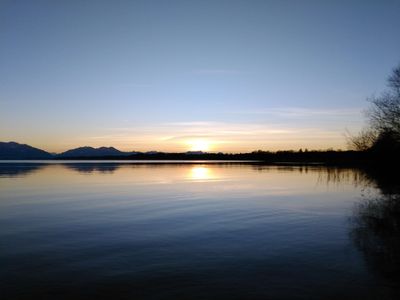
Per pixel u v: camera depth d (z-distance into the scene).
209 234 20.64
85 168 112.75
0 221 24.62
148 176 71.31
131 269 14.70
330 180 57.38
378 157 73.44
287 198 35.84
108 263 15.48
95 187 48.09
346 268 14.61
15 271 14.52
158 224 23.48
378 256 16.16
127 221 24.50
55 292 12.48
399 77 53.66
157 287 12.83
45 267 14.99
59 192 41.91
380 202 32.16
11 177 67.62
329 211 27.94
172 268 14.79
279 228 22.06
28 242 19.00
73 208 30.12
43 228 22.38
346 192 40.25
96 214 27.27
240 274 14.05
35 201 34.25
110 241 19.16
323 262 15.40
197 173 82.12
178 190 44.06
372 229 21.47
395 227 21.97
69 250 17.48
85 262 15.63
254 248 17.67
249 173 80.19
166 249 17.61
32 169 104.19
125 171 92.56
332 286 12.79
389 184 48.94
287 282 13.20
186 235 20.42
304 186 47.97
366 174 70.56
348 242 18.55
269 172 83.56
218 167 119.69
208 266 15.02
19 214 27.28
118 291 12.52
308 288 12.63
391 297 11.87
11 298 12.02
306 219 24.83
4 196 38.06
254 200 34.53
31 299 11.95
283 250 17.28
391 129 55.38
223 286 12.88
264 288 12.68
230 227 22.45
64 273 14.27
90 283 13.22
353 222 23.62
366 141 82.94
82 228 22.34
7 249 17.69
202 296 12.07
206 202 33.38
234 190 43.75
